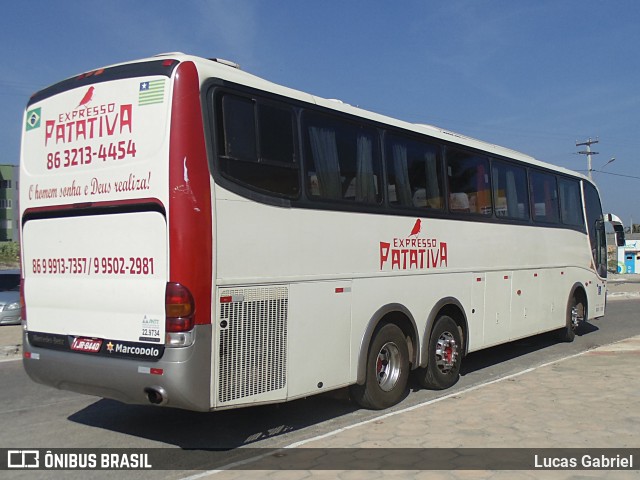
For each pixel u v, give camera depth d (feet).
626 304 74.38
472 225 28.89
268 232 18.35
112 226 17.52
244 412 23.26
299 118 19.85
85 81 18.70
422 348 25.34
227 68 18.30
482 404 22.81
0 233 201.57
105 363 17.39
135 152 17.19
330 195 20.77
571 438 18.70
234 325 17.25
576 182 41.70
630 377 27.50
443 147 27.14
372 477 15.67
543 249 36.09
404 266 24.09
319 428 21.09
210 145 16.96
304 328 19.47
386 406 23.32
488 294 30.14
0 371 31.12
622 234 48.60
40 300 19.48
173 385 16.14
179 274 16.25
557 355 36.40
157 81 17.04
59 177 19.02
